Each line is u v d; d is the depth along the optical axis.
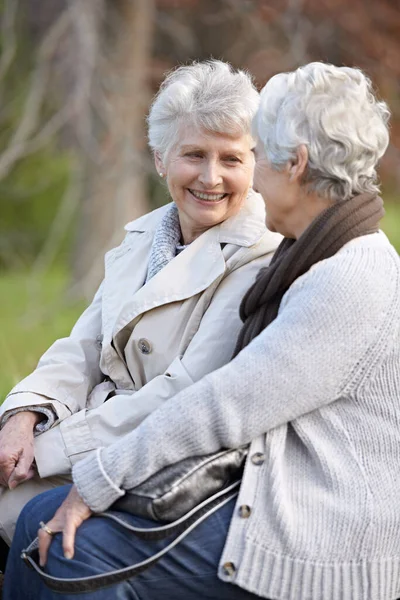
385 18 16.02
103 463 3.17
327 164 3.24
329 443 3.20
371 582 3.09
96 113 14.44
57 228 15.33
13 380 7.22
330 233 3.24
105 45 14.04
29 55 16.62
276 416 3.14
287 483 3.17
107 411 3.70
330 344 3.10
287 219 3.41
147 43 14.42
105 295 4.15
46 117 17.17
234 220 3.91
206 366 3.62
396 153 15.62
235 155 3.84
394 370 3.19
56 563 3.17
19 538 3.35
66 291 14.09
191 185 3.88
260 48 15.76
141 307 3.84
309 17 15.72
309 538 3.07
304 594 3.07
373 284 3.13
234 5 14.97
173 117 3.87
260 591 3.08
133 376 3.96
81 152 15.14
